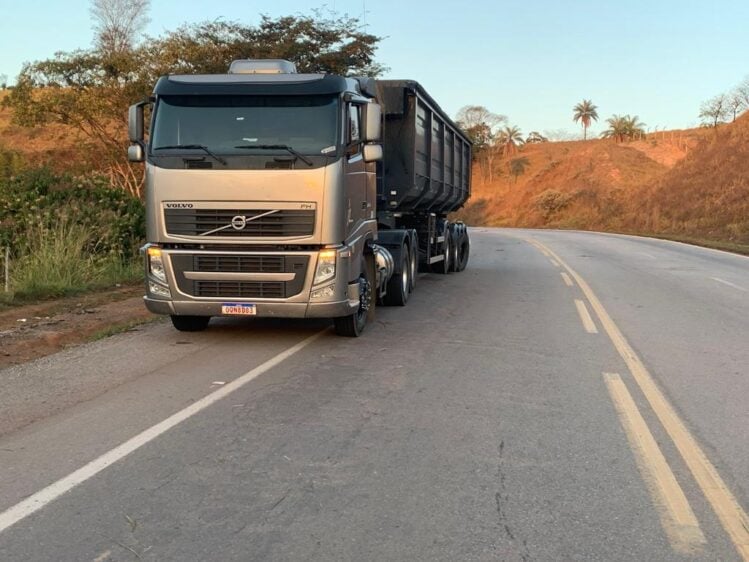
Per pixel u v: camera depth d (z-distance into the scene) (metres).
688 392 6.95
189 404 6.35
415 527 4.03
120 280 14.88
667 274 18.78
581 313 11.85
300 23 30.92
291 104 8.52
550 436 5.61
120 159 32.69
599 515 4.21
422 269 17.88
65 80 31.19
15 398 6.54
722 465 5.03
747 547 3.85
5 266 13.45
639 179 75.62
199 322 9.70
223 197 8.33
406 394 6.77
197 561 3.64
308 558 3.68
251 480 4.67
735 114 75.56
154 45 30.53
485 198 98.06
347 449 5.27
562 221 72.50
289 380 7.23
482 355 8.54
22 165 33.34
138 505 4.28
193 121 8.55
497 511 4.25
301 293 8.40
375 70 33.09
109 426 5.73
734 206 47.69
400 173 12.84
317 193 8.28
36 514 4.15
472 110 113.75
